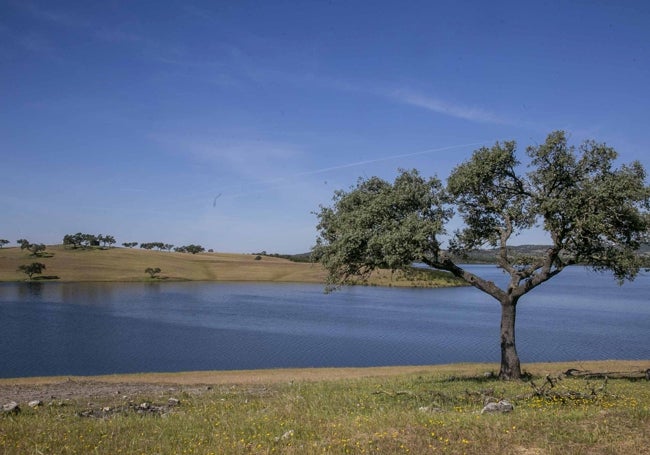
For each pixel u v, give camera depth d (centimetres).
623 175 1792
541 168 1967
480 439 909
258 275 15938
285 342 4547
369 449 866
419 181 2053
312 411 1239
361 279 2030
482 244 2134
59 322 5744
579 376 2142
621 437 911
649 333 5091
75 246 19438
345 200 2016
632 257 1839
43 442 957
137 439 972
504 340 1981
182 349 4150
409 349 4253
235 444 914
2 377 3062
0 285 11869
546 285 15162
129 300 8725
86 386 2092
